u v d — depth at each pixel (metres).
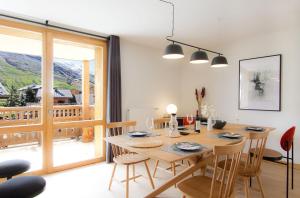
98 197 2.50
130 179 2.79
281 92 3.61
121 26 3.36
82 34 3.58
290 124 3.51
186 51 4.99
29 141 3.87
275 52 3.66
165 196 2.52
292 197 2.50
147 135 2.51
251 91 3.99
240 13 2.84
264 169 3.41
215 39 4.09
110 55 3.76
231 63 4.32
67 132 4.73
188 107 5.24
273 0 2.45
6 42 3.67
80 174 3.21
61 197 2.49
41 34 3.19
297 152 3.43
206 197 1.68
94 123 3.74
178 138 2.38
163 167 3.51
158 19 3.06
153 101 4.73
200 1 2.48
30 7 2.66
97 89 4.01
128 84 4.25
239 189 2.71
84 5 2.60
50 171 3.24
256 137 2.15
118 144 2.09
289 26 3.39
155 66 4.77
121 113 3.97
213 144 2.11
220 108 4.55
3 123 3.49
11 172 1.90
